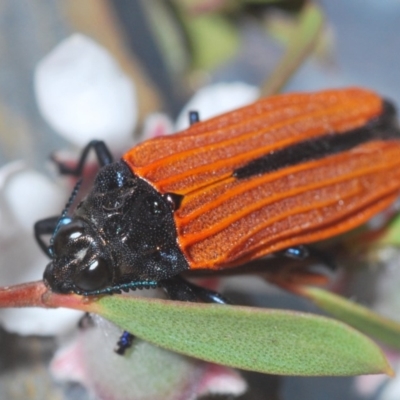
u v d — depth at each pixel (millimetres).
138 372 61
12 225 62
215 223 63
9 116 67
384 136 66
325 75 90
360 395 69
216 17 79
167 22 79
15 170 63
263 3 77
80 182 63
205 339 56
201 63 80
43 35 69
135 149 64
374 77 90
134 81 71
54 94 65
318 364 56
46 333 62
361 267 64
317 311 69
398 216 64
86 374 62
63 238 62
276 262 63
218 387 61
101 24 70
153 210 63
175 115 80
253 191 63
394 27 92
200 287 63
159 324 57
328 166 65
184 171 63
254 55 88
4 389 63
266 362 56
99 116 65
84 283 62
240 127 64
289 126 65
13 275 63
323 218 64
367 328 60
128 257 62
